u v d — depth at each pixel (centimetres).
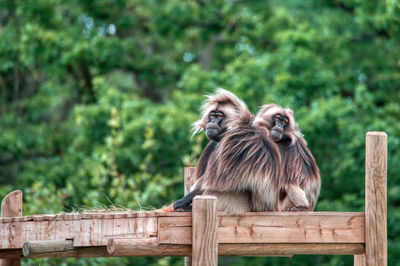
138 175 4191
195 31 6084
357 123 4675
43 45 5294
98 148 4662
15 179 5831
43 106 6125
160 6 5981
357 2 5022
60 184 4991
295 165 2581
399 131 4516
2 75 6250
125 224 2022
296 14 6406
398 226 4628
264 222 2041
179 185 5006
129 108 4825
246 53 5494
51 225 2056
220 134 2450
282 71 4819
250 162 2112
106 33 6338
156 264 4522
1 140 5375
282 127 2616
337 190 4950
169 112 4775
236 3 5981
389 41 5475
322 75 4734
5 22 6425
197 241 1944
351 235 2070
